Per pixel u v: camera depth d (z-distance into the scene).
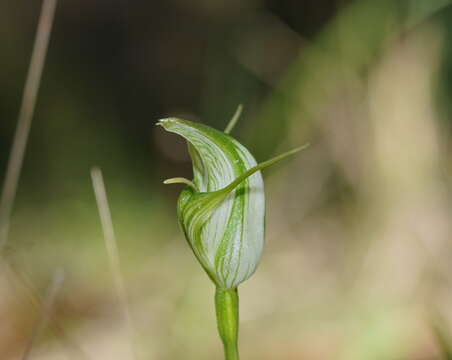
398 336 0.35
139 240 0.54
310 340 0.39
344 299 0.42
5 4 0.68
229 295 0.22
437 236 0.41
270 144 0.49
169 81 0.72
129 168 0.61
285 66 0.54
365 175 0.45
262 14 0.56
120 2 0.76
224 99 0.56
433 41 0.43
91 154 0.61
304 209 0.50
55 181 0.58
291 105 0.47
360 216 0.45
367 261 0.43
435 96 0.44
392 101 0.43
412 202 0.43
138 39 0.74
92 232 0.54
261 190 0.21
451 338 0.27
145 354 0.37
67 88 0.65
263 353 0.40
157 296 0.44
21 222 0.56
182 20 0.73
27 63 0.66
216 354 0.38
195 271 0.45
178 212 0.22
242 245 0.21
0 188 0.58
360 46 0.44
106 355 0.38
